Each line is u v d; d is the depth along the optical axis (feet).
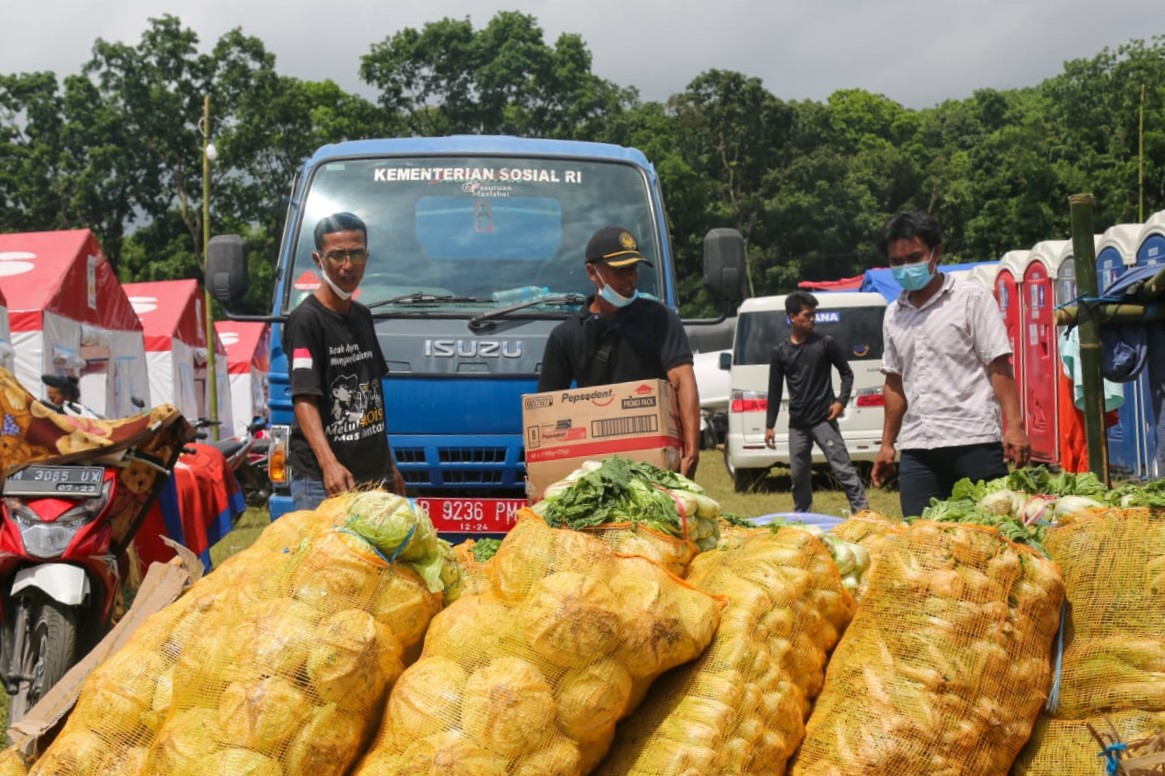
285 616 11.03
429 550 11.84
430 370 23.93
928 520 13.24
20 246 59.52
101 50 201.36
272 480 24.34
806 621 12.50
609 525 12.92
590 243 19.43
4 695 21.17
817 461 52.01
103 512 18.07
